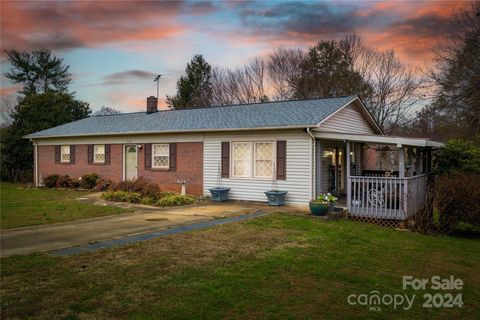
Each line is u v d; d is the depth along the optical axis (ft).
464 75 72.02
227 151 49.96
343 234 29.84
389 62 100.22
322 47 108.78
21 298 15.43
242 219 35.09
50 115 93.86
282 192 44.01
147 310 14.48
